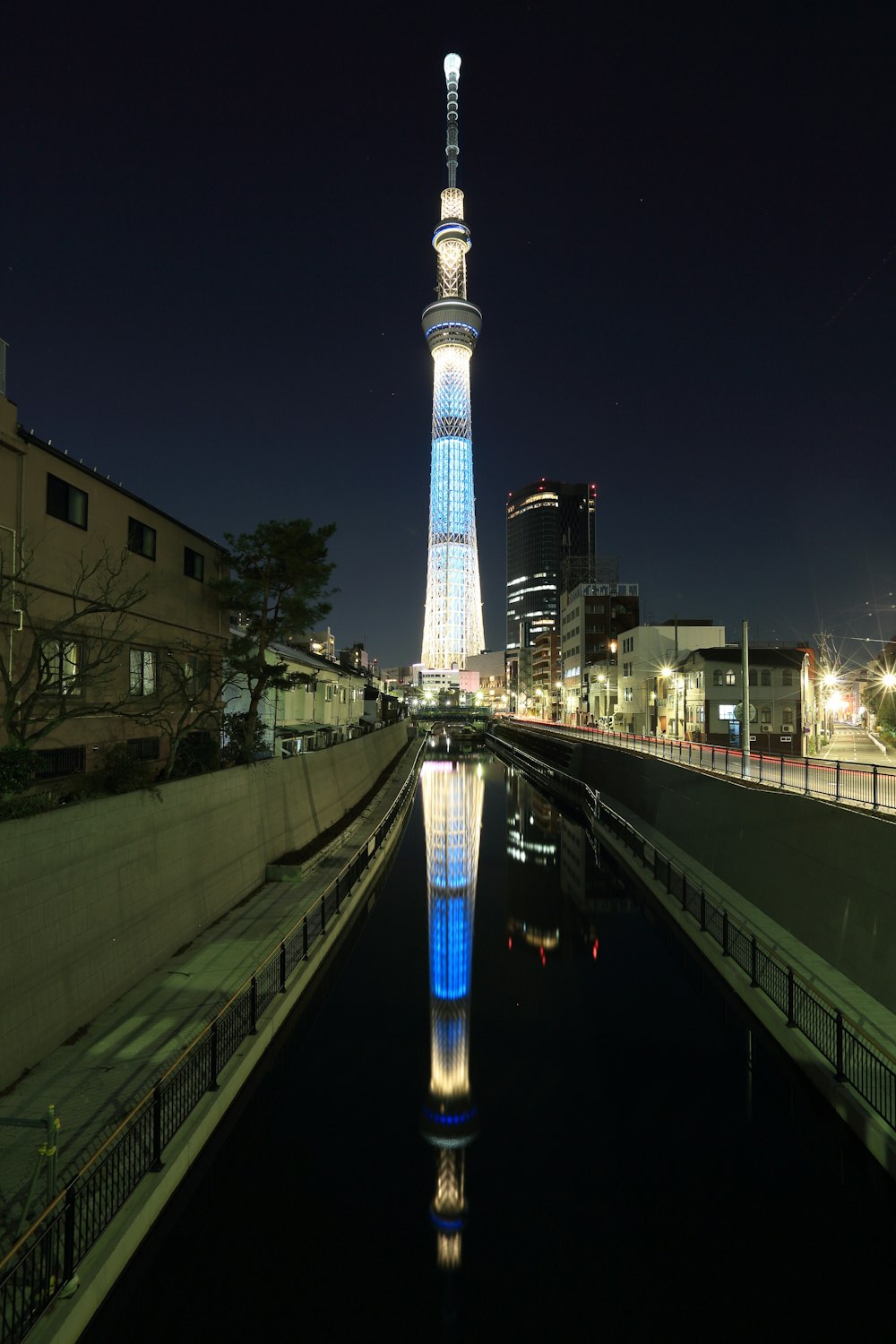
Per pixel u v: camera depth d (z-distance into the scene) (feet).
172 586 77.36
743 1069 48.29
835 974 49.65
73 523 59.11
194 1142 31.09
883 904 46.14
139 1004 43.75
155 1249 28.02
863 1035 35.53
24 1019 35.40
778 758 111.55
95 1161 27.86
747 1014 49.62
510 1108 43.39
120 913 46.06
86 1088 33.73
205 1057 36.88
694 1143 40.04
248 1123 38.93
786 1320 28.30
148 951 49.32
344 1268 30.60
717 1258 31.48
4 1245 23.59
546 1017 56.29
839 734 229.86
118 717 65.31
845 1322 28.12
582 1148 39.47
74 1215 24.36
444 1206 34.42
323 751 114.83
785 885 62.28
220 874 64.54
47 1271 22.25
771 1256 31.68
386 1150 39.06
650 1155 38.99
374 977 64.75
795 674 182.91
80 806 41.96
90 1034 39.45
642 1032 53.98
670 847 98.58
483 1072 47.73
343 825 113.50
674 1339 27.20
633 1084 46.37
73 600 56.90
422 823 148.87
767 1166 38.09
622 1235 32.71
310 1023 54.24
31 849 36.94
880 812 51.31
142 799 50.26
